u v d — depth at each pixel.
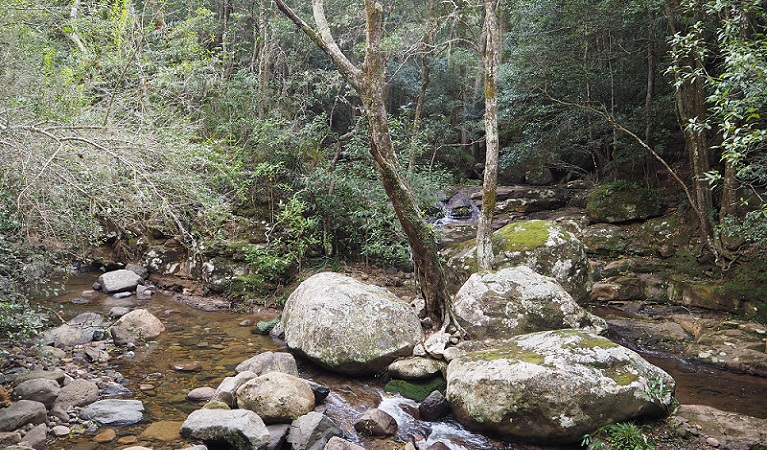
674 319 7.77
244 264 8.60
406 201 5.91
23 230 4.22
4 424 3.77
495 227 12.14
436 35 14.88
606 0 9.31
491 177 7.06
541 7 10.55
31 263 4.71
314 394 4.75
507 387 4.27
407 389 5.15
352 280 6.32
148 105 7.05
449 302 6.05
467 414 4.45
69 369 5.11
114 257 9.66
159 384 5.06
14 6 5.02
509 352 4.78
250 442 3.82
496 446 4.25
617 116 11.28
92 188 4.57
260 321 7.31
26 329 4.41
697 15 7.71
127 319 6.54
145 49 8.80
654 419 4.37
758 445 4.06
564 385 4.16
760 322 7.14
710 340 6.77
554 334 4.91
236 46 13.06
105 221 8.64
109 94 6.74
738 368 6.13
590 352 4.47
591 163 14.94
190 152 5.49
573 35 10.47
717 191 9.00
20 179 4.03
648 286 8.72
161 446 3.88
